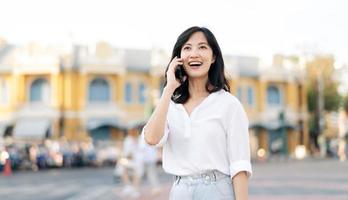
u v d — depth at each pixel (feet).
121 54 173.99
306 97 214.90
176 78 12.66
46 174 104.73
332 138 245.45
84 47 174.60
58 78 168.25
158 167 126.00
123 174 60.23
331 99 229.25
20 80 170.19
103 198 55.72
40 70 167.63
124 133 172.65
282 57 202.18
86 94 170.09
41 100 169.68
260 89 195.93
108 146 146.82
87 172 111.75
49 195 59.72
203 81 12.63
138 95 176.55
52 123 167.22
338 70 231.09
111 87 172.55
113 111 171.22
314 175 90.38
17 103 169.68
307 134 207.92
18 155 118.01
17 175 101.65
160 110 11.87
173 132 12.14
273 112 196.85
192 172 11.94
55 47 171.22
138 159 57.67
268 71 196.65
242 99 193.47
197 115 12.09
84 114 169.07
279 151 196.75
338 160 170.71
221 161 11.98
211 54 12.60
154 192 58.90
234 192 12.00
